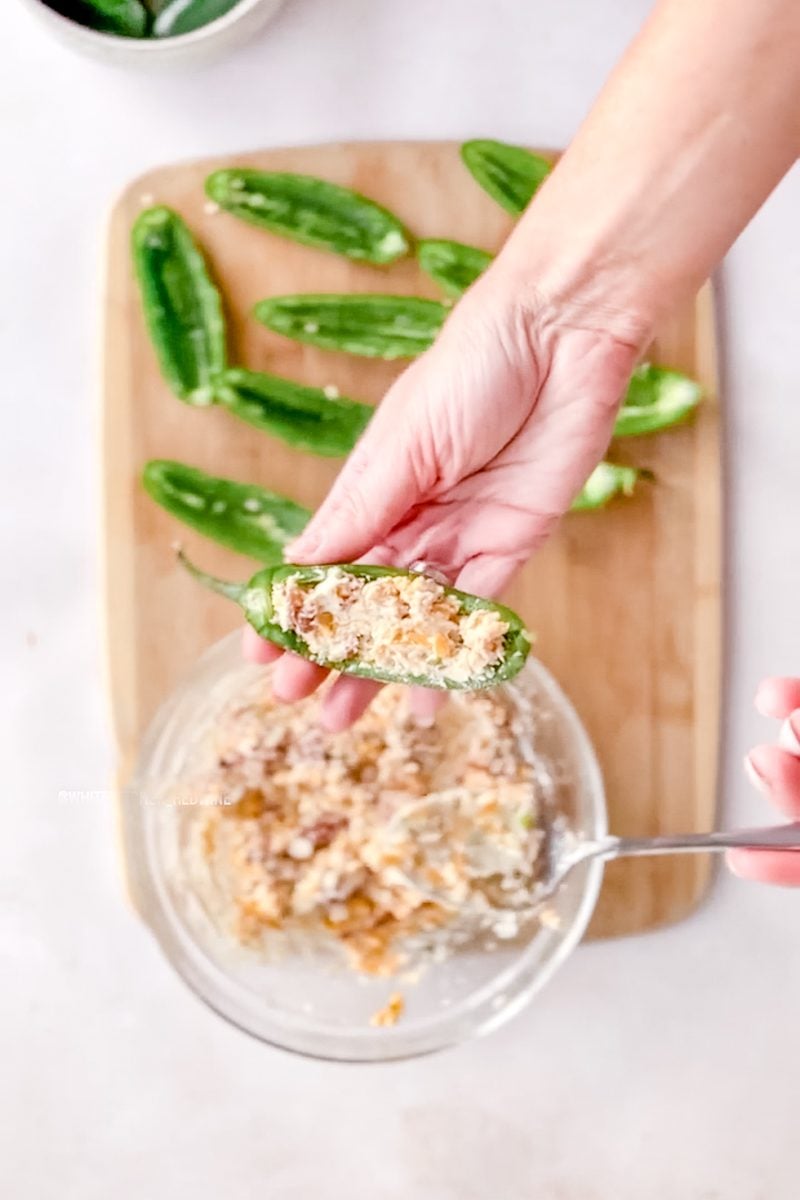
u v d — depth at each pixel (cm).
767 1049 85
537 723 83
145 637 83
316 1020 83
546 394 76
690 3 70
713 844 77
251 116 83
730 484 85
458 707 83
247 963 83
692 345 83
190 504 82
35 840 84
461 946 83
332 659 73
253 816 82
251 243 83
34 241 83
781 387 85
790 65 69
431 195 83
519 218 83
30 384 83
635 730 84
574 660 84
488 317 74
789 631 85
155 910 82
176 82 83
